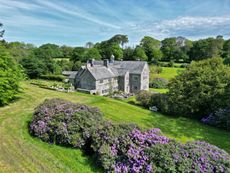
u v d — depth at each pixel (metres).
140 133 11.34
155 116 23.81
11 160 10.18
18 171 9.30
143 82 44.06
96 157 11.03
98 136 11.54
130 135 11.20
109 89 41.09
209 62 26.44
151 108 26.72
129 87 44.47
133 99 33.28
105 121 13.54
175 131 19.83
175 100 25.03
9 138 12.70
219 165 9.54
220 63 25.92
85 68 39.28
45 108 14.30
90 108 14.68
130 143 10.72
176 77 27.03
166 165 9.43
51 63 62.84
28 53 69.81
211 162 9.66
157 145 10.28
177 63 90.25
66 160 10.93
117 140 11.05
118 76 43.09
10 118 16.59
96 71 39.19
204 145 11.06
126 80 43.19
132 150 10.33
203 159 9.73
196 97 23.44
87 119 13.09
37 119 13.76
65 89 35.84
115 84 42.59
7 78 19.53
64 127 12.51
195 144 10.96
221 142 17.67
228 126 20.80
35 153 11.15
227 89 22.33
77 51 81.12
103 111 22.91
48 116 13.50
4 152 10.91
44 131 12.81
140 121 21.44
